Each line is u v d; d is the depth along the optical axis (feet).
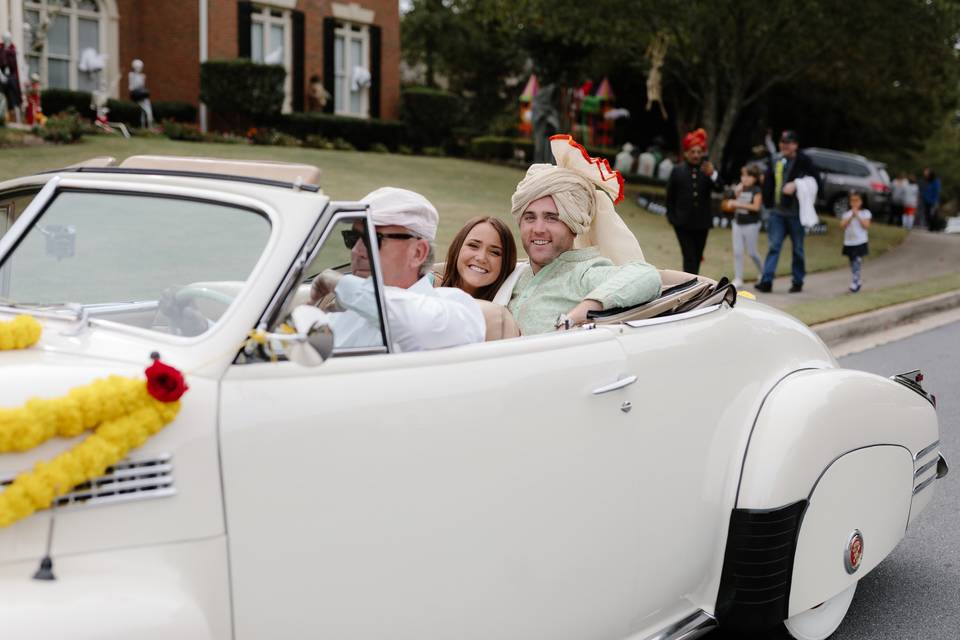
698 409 10.28
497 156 90.02
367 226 8.17
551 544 8.73
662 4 64.75
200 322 8.04
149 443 6.74
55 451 6.55
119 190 8.66
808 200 39.60
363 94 87.86
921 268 55.01
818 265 51.88
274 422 7.14
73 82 74.79
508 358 8.61
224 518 6.88
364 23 86.43
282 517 7.10
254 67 72.90
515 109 148.77
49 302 8.55
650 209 67.51
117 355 7.36
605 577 9.32
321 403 7.37
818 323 32.50
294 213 7.80
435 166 72.90
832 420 11.17
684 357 10.26
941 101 106.52
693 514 10.26
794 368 11.93
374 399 7.63
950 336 33.83
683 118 105.29
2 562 6.31
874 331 34.55
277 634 7.15
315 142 77.00
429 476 7.80
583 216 11.57
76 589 6.30
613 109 111.34
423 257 9.70
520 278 12.26
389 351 8.23
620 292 10.33
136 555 6.61
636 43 73.20
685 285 11.97
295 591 7.20
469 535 8.11
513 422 8.39
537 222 11.62
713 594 10.73
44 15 69.77
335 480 7.32
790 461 10.62
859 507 11.62
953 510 17.10
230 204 8.17
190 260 8.22
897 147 120.16
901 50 69.00
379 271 8.19
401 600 7.75
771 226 40.34
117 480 6.62
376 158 72.64
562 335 9.27
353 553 7.44
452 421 7.98
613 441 9.25
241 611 6.98
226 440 6.93
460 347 8.43
